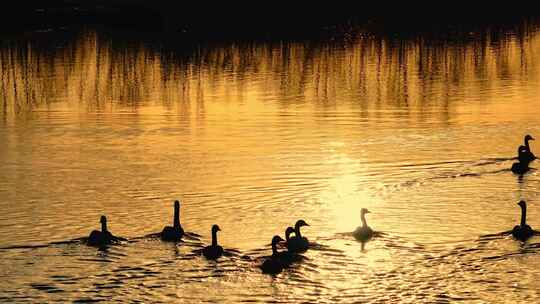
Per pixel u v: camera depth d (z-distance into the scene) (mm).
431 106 62906
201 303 29172
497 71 77688
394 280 30906
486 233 35656
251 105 64688
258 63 84188
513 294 29703
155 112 63062
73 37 102812
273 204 40438
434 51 89312
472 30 104500
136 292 30062
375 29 107625
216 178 45000
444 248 33969
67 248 34469
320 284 30672
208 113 62094
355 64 82500
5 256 33594
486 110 60906
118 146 52625
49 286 30641
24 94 70438
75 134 56156
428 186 42656
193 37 102625
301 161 48000
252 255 33531
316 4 131250
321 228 36781
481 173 44844
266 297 29609
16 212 39750
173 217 38719
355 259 32938
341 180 44062
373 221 37500
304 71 79188
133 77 77500
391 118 59062
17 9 113312
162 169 47000
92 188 43594
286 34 103688
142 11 115062
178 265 32438
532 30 103250
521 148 46281
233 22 115375
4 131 57219
